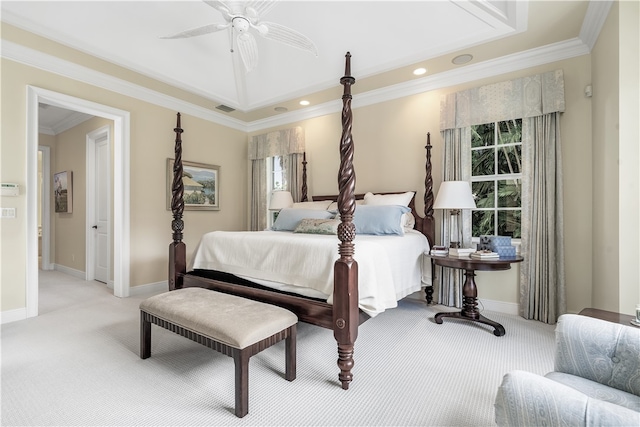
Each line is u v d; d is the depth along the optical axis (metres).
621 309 2.08
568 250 2.88
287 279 2.26
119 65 3.30
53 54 3.05
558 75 2.85
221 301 2.05
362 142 4.16
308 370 2.03
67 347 2.32
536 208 2.95
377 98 4.02
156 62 3.42
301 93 4.10
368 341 2.50
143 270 3.95
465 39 2.86
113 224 4.24
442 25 2.79
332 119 4.49
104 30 2.92
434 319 2.97
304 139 4.74
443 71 3.47
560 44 2.87
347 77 1.99
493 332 2.66
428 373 1.98
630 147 2.06
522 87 3.04
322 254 2.13
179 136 3.07
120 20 2.90
